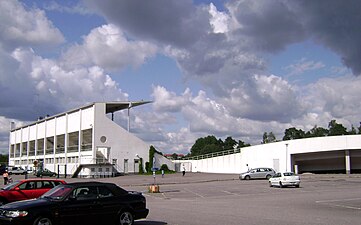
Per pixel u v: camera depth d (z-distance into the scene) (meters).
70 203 12.96
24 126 100.75
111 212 13.64
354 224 14.85
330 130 139.88
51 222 12.56
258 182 49.28
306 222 15.42
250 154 72.56
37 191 21.22
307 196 29.16
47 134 87.69
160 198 30.17
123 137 74.38
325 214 18.20
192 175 69.25
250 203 24.48
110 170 70.88
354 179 50.41
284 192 33.91
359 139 62.38
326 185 41.38
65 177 71.56
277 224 14.89
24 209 12.30
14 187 20.94
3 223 12.30
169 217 17.25
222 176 64.75
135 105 76.56
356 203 23.55
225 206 22.50
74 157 76.81
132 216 14.10
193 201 26.80
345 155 64.50
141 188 42.06
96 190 13.68
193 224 15.05
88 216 13.18
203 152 147.38
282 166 66.62
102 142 72.12
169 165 82.50
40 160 90.31
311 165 69.12
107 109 79.62
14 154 107.25
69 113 79.56
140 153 76.19
